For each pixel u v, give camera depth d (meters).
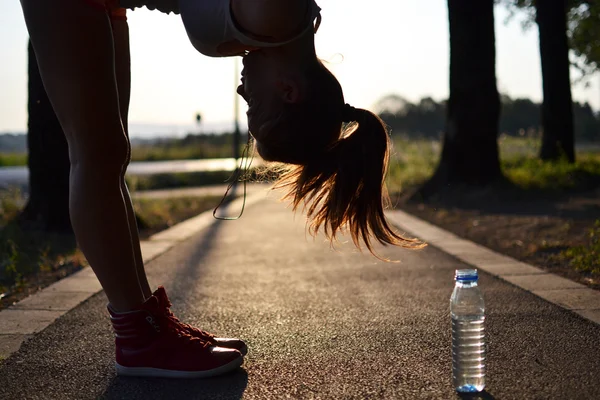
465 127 13.88
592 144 43.09
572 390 2.93
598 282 5.31
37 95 9.48
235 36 2.85
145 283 3.58
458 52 13.93
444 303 4.79
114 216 3.14
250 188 22.45
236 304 4.93
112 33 3.19
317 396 2.95
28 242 8.52
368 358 3.48
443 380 3.10
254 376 3.24
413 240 3.15
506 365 3.29
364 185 3.02
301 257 7.30
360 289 5.40
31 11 2.97
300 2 2.79
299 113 2.93
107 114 3.07
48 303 5.00
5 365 3.50
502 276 5.69
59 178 9.48
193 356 3.21
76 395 3.04
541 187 13.77
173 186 24.06
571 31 21.83
